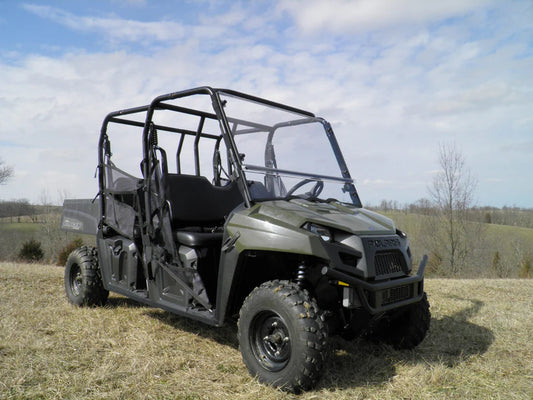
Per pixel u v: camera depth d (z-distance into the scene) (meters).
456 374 2.61
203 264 3.03
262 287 2.45
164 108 3.55
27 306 3.95
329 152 3.50
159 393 2.23
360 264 2.42
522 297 5.04
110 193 3.79
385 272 2.57
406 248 2.86
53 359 2.61
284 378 2.27
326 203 3.07
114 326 3.35
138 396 2.17
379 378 2.55
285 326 2.30
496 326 3.67
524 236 25.19
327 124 3.64
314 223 2.43
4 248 26.84
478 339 3.31
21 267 6.90
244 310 2.49
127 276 3.59
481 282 6.42
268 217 2.52
